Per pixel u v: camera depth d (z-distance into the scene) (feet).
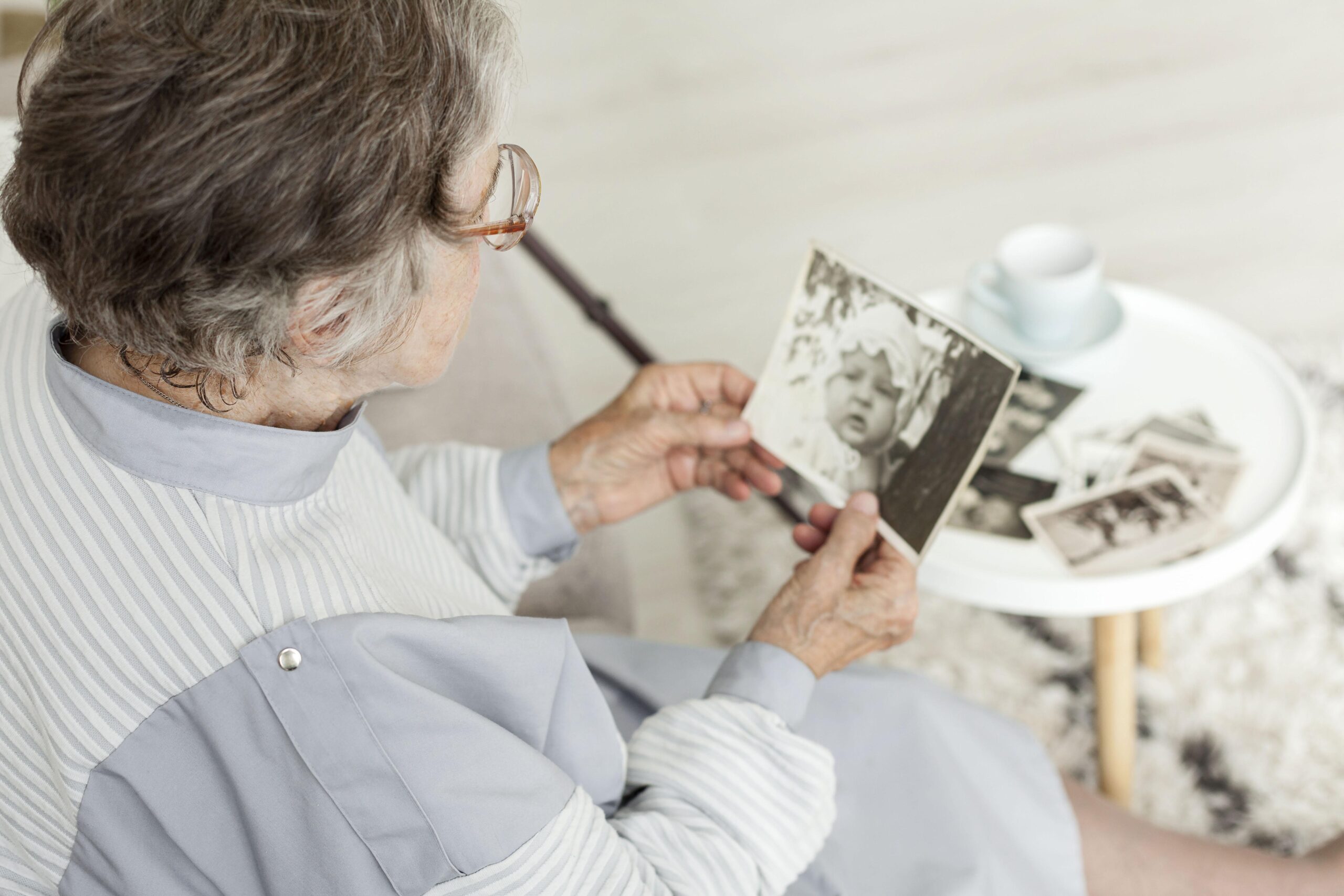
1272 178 7.88
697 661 3.69
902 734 3.50
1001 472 4.41
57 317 2.34
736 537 6.25
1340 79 8.43
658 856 2.66
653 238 8.40
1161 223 7.73
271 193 1.82
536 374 4.89
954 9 9.77
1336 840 3.48
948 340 3.33
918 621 5.67
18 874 2.42
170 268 1.87
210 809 2.24
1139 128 8.43
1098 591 3.94
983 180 8.28
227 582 2.16
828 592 3.25
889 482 3.51
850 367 3.58
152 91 1.76
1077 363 4.78
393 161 1.89
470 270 2.31
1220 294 7.22
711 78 9.64
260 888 2.32
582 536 3.94
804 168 8.68
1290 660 5.23
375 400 4.68
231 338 1.99
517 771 2.37
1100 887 3.43
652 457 3.82
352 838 2.24
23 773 2.30
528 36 10.48
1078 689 5.31
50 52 1.95
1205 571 3.93
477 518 3.68
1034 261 4.85
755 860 2.77
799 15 10.07
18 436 2.19
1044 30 9.39
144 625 2.14
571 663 2.65
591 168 9.04
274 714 2.18
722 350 7.52
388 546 2.75
